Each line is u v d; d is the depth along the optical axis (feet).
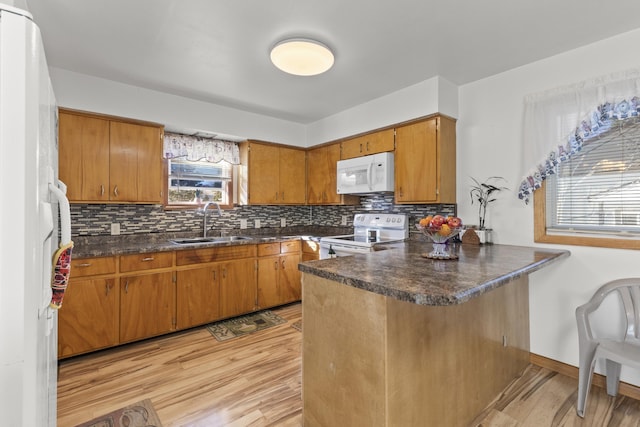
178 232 11.44
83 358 8.09
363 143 11.27
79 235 9.39
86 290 8.02
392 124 10.09
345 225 13.73
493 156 8.73
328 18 6.14
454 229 6.22
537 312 7.88
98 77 8.85
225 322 10.64
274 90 9.87
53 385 4.15
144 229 10.68
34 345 2.43
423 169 9.34
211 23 6.31
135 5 5.75
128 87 9.36
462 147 9.42
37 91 2.44
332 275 4.87
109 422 5.68
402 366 4.42
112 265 8.40
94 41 6.98
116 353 8.39
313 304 5.48
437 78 8.82
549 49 7.33
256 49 7.33
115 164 9.20
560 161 7.34
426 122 9.26
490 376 6.37
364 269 5.19
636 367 5.27
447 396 5.24
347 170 11.73
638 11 5.90
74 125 8.56
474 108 9.16
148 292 8.98
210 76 8.82
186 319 9.68
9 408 2.26
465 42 7.05
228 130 11.51
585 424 5.76
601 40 6.88
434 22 6.28
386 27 6.45
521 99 8.17
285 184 13.33
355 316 4.66
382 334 4.25
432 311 4.96
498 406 6.31
